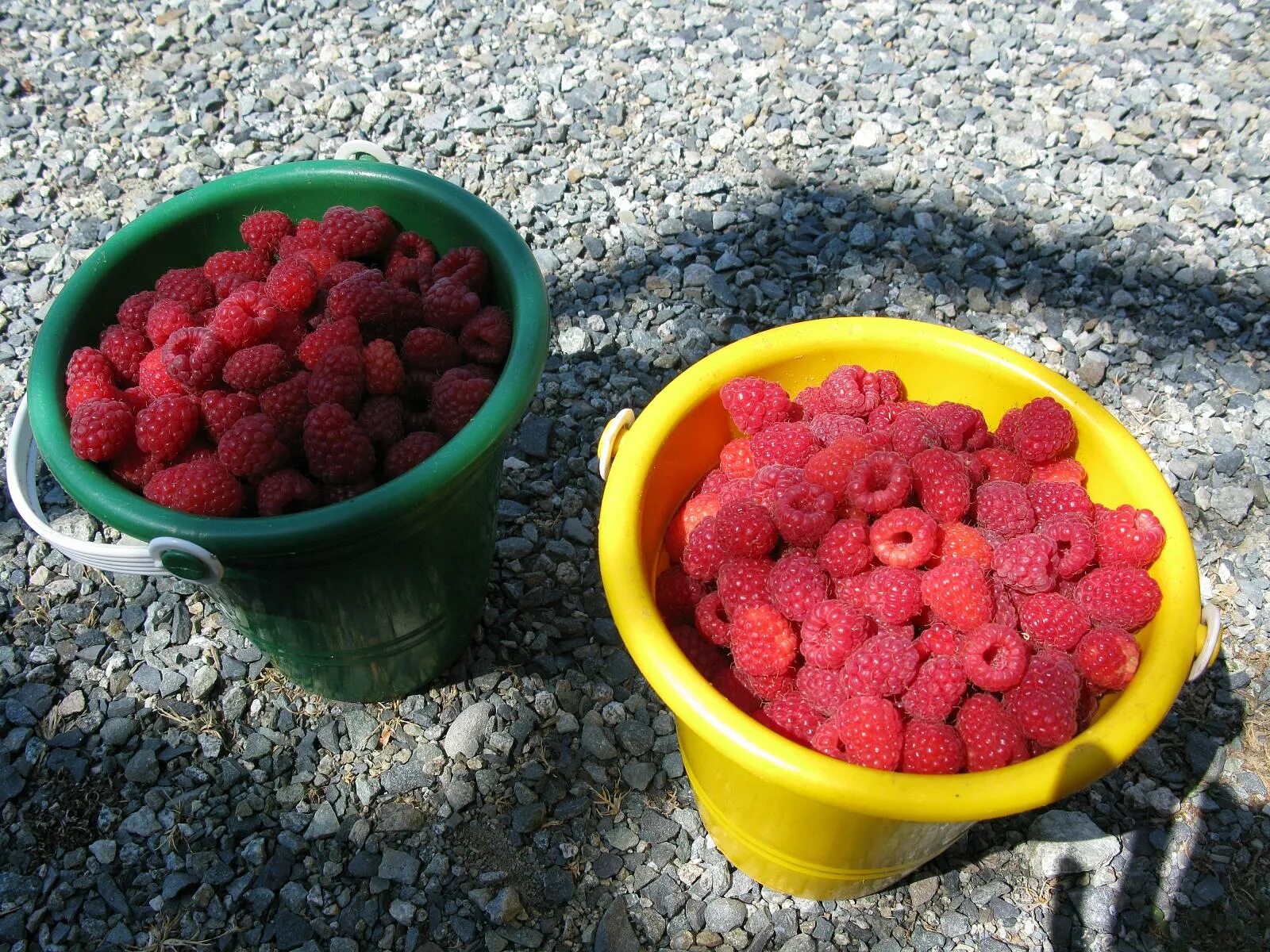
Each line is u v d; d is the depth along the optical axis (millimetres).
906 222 621
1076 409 381
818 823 332
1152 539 346
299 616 378
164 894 396
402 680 436
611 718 444
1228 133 662
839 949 393
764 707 358
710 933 395
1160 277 597
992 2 750
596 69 701
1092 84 694
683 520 390
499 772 429
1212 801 422
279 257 437
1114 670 332
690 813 422
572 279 593
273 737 436
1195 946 392
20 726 435
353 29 728
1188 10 744
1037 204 629
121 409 362
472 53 711
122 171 644
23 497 363
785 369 408
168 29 727
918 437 372
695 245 608
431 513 362
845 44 721
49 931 390
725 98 685
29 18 733
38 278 594
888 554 349
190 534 326
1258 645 462
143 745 430
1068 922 397
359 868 405
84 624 465
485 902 399
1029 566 342
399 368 389
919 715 332
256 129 662
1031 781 294
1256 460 522
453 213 427
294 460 376
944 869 408
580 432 531
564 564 484
